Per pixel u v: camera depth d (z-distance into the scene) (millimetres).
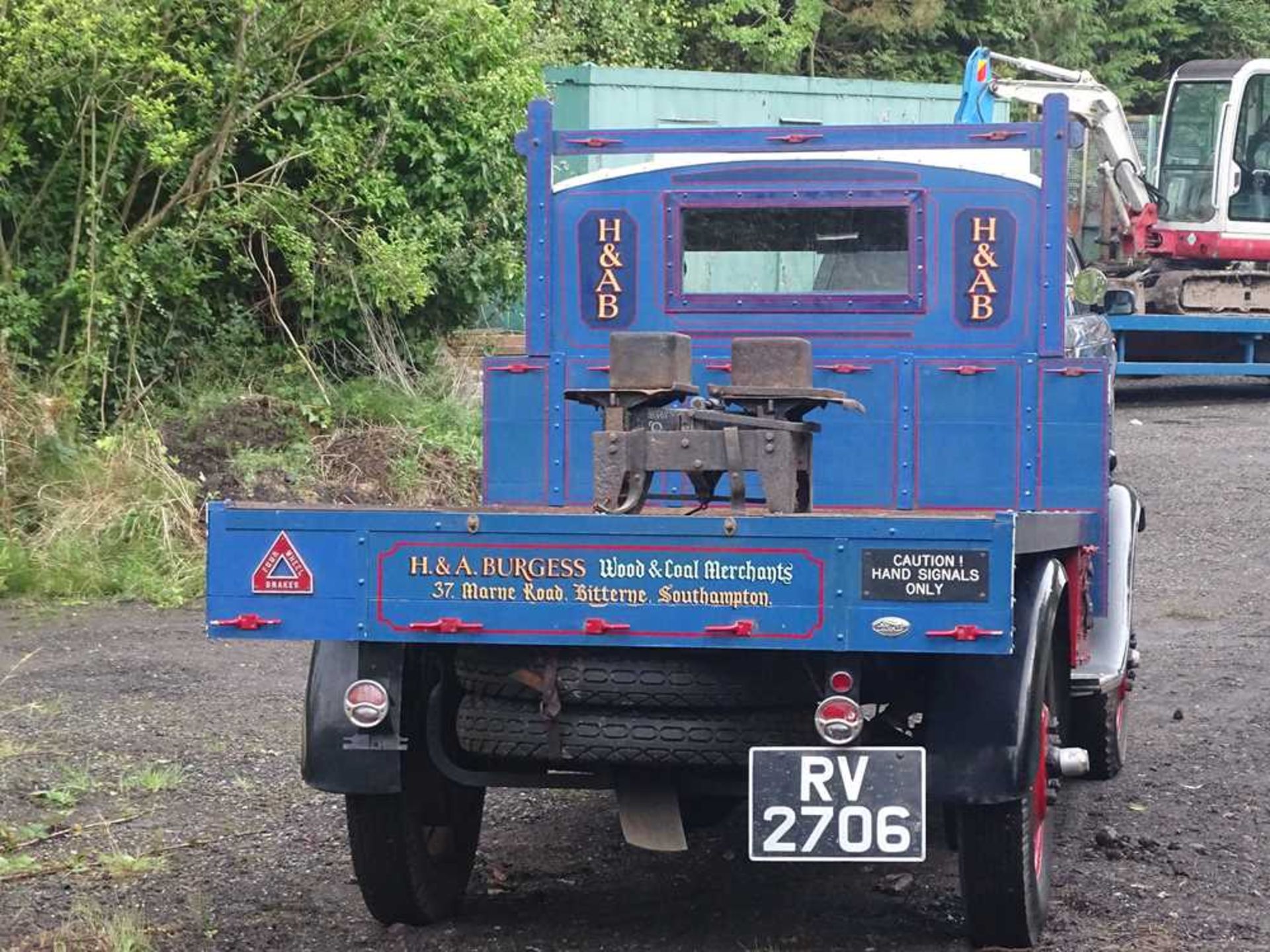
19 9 12797
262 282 14953
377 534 4953
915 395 6633
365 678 5125
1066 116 6516
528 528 4887
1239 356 23109
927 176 6609
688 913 5887
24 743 8219
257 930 5691
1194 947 5398
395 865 5512
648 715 5070
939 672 5137
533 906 5988
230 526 4988
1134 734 8461
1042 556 5508
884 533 4727
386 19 14539
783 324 6727
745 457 5137
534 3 18719
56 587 11789
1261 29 35719
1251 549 13797
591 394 5273
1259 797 7289
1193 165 23281
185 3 13578
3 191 13539
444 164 15211
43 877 6273
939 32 30781
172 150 13039
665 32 24594
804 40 27328
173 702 9086
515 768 5406
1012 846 5160
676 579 4828
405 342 15375
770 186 6723
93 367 13445
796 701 5059
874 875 6312
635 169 6805
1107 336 8273
